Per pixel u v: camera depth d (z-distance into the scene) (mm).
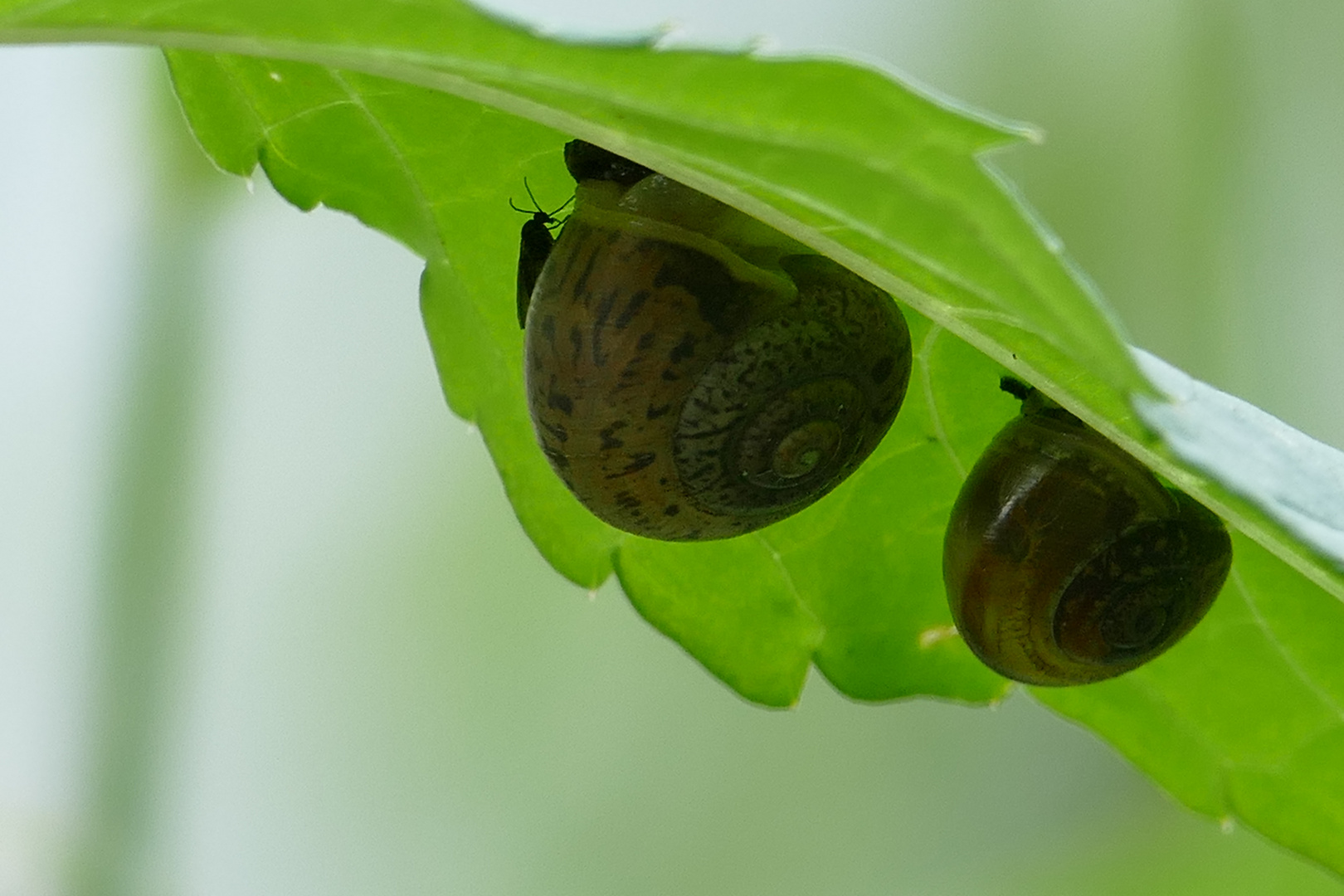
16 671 339
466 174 273
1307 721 282
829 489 278
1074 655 279
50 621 342
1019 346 254
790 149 239
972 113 229
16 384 353
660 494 274
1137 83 374
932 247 239
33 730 337
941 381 278
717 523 276
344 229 438
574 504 283
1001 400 279
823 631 286
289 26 241
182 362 320
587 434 272
